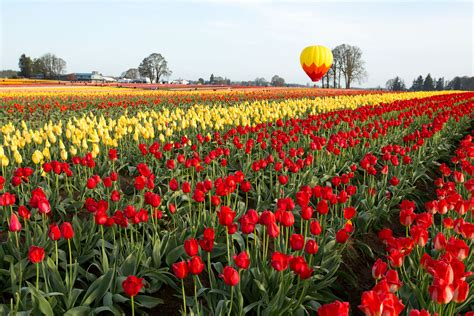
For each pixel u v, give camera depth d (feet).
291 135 35.22
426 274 13.09
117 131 31.30
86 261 16.35
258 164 22.18
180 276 10.95
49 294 12.19
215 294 13.67
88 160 22.36
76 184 24.56
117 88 229.86
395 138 40.32
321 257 15.92
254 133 39.32
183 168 26.84
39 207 14.26
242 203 20.90
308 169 26.05
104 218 14.11
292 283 14.30
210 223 17.53
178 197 21.84
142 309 14.11
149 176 19.13
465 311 14.17
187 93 157.69
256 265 14.74
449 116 51.34
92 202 14.90
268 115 47.32
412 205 15.10
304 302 14.20
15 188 22.54
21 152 32.30
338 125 44.34
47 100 106.63
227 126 44.73
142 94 145.38
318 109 69.62
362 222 20.44
